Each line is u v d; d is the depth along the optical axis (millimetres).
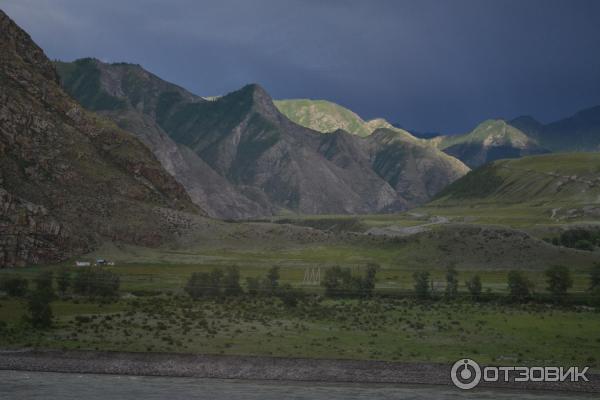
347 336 118500
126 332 113750
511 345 115625
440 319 139625
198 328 120000
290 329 122625
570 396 93625
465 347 113062
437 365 101750
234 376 99375
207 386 94000
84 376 97625
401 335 121312
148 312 134500
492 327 131500
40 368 99750
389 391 93812
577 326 134250
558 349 113500
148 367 101000
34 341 106562
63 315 128625
